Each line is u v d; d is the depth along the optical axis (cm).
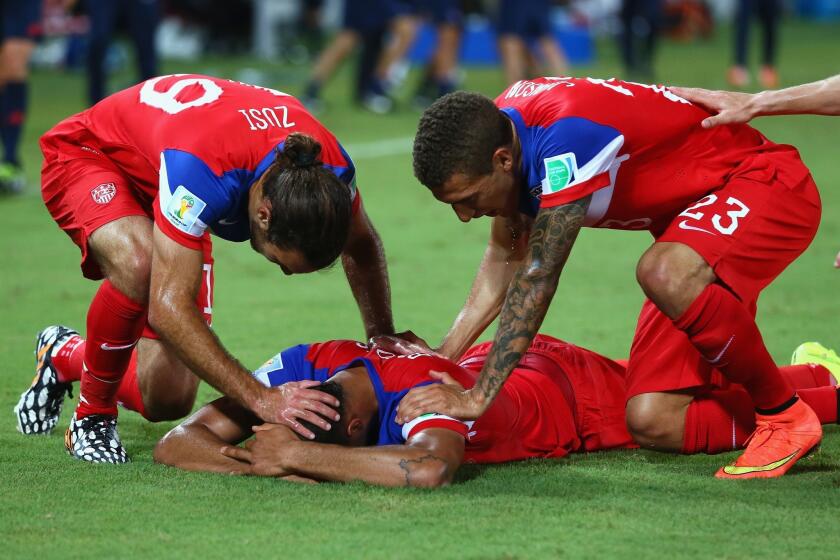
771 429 1265
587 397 1385
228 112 1195
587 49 6512
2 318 2038
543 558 991
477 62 6512
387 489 1170
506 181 1178
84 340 1425
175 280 1177
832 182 3322
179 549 1016
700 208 1271
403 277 2372
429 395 1207
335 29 8412
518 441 1324
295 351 1298
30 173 3459
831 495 1175
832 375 1473
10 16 3162
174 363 1395
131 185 1358
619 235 2831
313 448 1191
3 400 1577
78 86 5328
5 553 1011
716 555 1002
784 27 9088
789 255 1292
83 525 1078
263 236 1148
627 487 1204
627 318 2039
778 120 4525
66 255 2577
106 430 1328
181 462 1255
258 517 1092
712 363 1259
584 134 1182
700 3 8119
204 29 6838
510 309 1194
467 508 1116
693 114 1289
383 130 4347
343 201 1132
